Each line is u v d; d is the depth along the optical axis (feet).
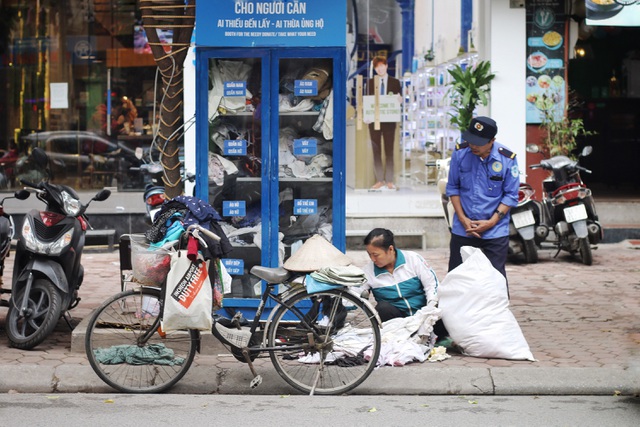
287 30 27.12
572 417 20.62
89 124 50.21
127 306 23.08
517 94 45.98
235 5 27.14
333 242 27.78
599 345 26.43
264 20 27.12
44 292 25.99
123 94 50.21
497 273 25.23
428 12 52.44
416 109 52.49
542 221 41.81
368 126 52.34
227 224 27.94
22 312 25.48
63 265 26.35
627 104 60.34
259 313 22.90
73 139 50.24
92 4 50.03
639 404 21.86
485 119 26.25
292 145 27.89
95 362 22.63
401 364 23.98
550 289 35.42
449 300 25.23
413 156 52.44
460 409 21.35
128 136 50.11
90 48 50.16
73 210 26.35
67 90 50.26
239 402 22.03
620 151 63.00
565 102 46.55
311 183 27.91
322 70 27.66
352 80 52.80
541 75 46.47
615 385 22.98
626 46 58.34
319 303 22.72
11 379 23.24
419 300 25.79
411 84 52.70
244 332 22.84
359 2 52.70
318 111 27.76
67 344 26.53
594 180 63.16
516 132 46.03
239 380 23.48
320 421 20.21
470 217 26.94
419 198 47.55
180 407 21.47
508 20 45.68
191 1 28.07
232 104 27.78
